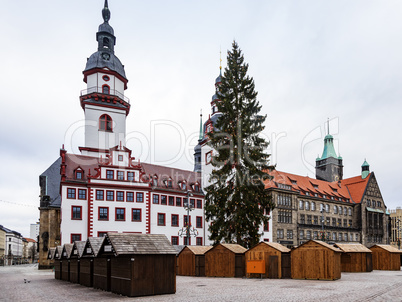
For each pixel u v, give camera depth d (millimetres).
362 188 96875
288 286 23125
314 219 82250
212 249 32969
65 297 20078
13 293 22391
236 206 42844
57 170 60344
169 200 61219
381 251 41656
